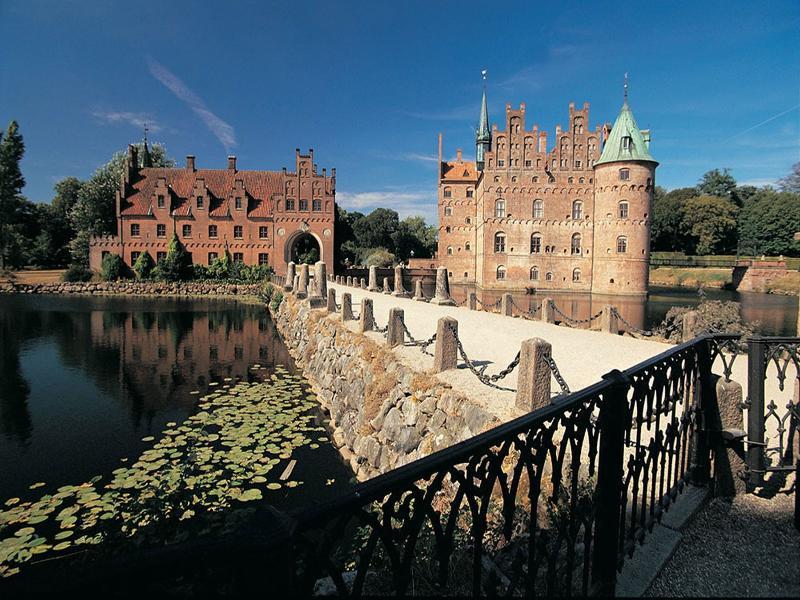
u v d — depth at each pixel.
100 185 56.34
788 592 2.89
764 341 4.18
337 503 1.50
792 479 4.43
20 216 61.06
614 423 2.84
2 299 41.59
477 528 2.16
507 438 2.19
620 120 46.81
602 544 2.82
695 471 4.18
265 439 10.70
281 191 57.69
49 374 16.98
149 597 1.14
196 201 54.03
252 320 31.23
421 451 7.70
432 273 61.88
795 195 65.75
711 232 70.38
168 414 12.55
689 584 2.99
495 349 10.87
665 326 15.07
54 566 6.16
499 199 51.53
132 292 48.88
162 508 7.14
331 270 56.38
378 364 10.50
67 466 9.30
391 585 3.54
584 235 51.09
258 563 1.20
